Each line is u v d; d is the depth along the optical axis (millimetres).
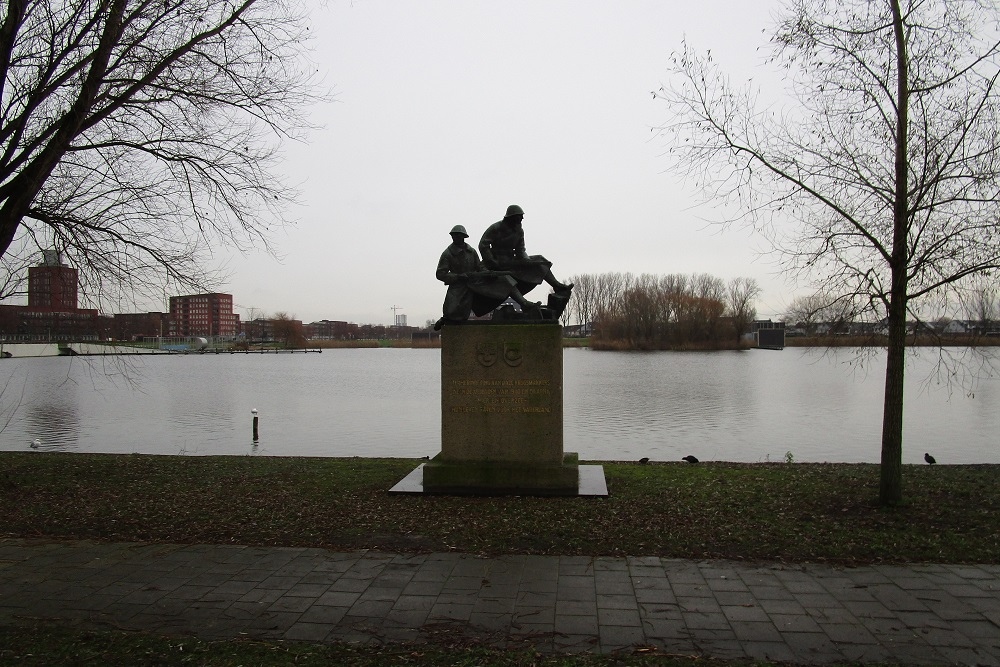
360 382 51312
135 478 10477
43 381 49719
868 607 5312
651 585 5801
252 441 21156
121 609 5328
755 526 7391
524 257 9555
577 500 8555
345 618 5148
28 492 9438
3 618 5148
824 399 33250
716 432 22375
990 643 4684
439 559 6477
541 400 8953
